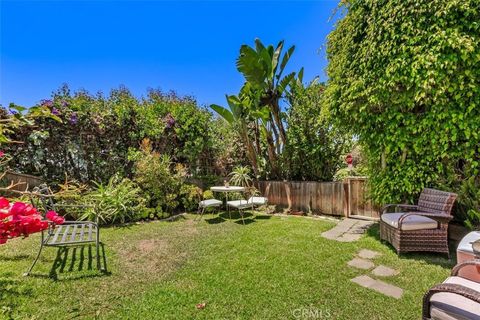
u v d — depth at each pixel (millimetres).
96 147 6855
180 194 7043
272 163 7945
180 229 5391
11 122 1870
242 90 7816
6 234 1669
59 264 3564
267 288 2947
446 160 4184
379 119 4559
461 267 2123
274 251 4031
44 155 6238
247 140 7910
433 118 4074
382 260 3633
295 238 4648
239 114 7641
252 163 8062
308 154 7211
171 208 6797
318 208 6785
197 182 7750
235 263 3629
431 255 3785
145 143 7105
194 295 2832
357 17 4695
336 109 5109
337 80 5051
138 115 7395
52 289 2924
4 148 5758
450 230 4277
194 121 8062
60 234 3816
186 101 8484
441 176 4227
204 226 5641
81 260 3719
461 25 3703
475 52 3654
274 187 7547
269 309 2570
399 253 3766
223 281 3125
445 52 3734
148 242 4559
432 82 3771
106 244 4422
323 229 5211
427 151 4266
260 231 5156
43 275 3229
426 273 3234
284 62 7609
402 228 3750
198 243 4500
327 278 3150
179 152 7918
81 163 6730
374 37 4363
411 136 4348
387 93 4254
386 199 4754
